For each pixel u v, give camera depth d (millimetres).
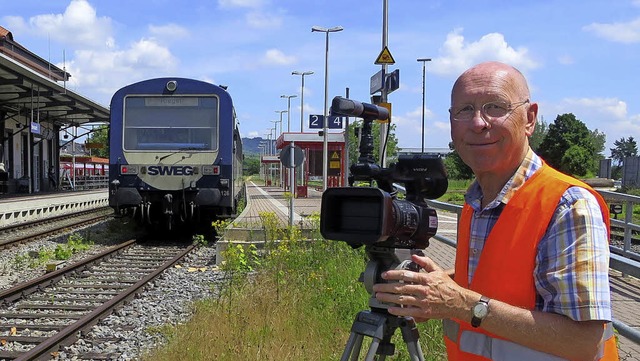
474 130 2004
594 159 54875
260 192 41812
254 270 8430
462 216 2328
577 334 1699
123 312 6703
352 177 2408
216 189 12547
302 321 5355
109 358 5160
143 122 12766
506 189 2018
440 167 2373
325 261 7656
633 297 6074
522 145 2027
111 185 12633
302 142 29844
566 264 1737
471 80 2051
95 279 8781
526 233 1873
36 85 23609
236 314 5605
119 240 13609
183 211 12867
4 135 29891
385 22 13367
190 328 5520
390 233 2076
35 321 6434
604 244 1745
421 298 1856
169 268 9586
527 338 1754
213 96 12797
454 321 2205
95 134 63094
